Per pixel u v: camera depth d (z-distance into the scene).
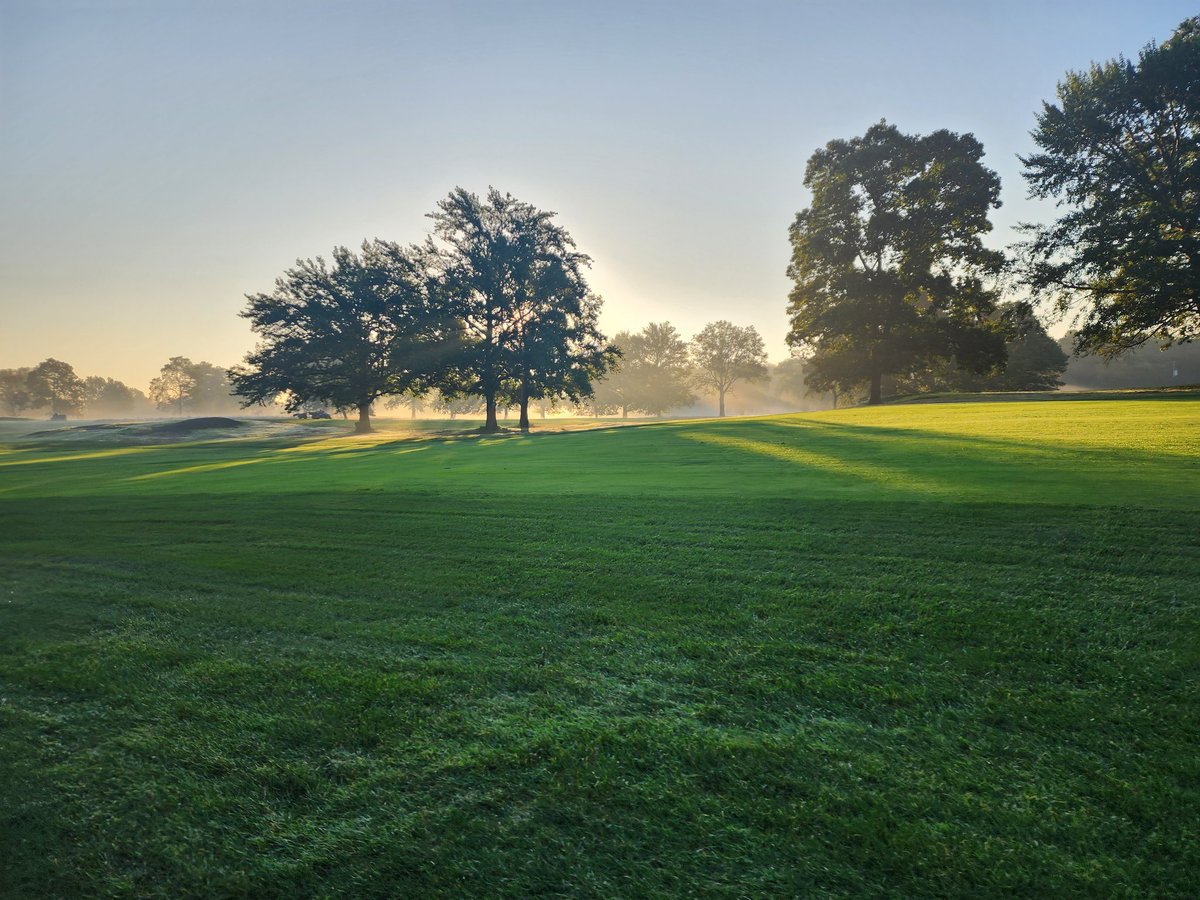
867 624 4.30
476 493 9.95
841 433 16.88
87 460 25.78
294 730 3.39
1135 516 6.01
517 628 4.61
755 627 4.37
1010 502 6.81
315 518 8.87
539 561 6.15
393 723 3.41
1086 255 35.41
